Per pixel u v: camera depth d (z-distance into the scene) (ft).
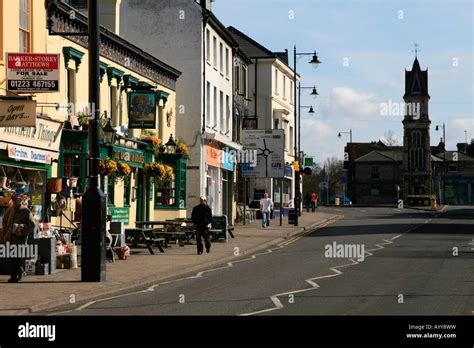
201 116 145.28
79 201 81.92
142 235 90.22
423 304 46.68
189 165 144.87
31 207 72.28
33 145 77.97
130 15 146.82
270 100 212.84
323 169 454.40
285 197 230.07
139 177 115.65
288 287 56.49
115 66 105.29
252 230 143.95
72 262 70.59
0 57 72.95
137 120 104.99
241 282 61.00
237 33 219.61
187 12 145.79
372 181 452.76
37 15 81.10
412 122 438.40
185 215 128.16
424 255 84.74
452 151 478.59
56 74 69.31
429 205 345.10
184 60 145.79
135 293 55.47
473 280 60.03
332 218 200.64
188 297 51.67
